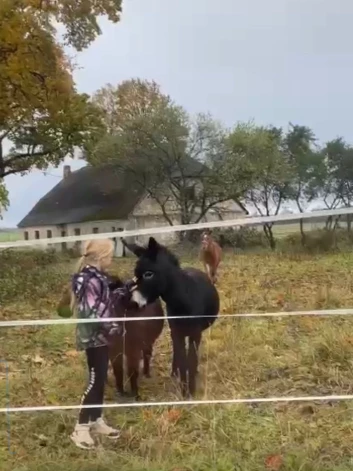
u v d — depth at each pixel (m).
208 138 42.75
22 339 8.99
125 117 46.19
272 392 6.08
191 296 5.76
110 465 4.27
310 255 26.94
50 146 29.91
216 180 42.09
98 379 4.86
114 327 4.88
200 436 4.89
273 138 45.84
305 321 9.39
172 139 42.47
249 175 41.66
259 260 24.69
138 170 43.81
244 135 42.41
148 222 49.47
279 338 8.18
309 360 7.08
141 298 5.48
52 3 21.08
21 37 18.86
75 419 5.39
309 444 4.57
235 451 4.58
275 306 11.43
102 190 54.81
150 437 4.89
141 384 6.46
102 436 4.91
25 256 24.58
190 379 5.86
